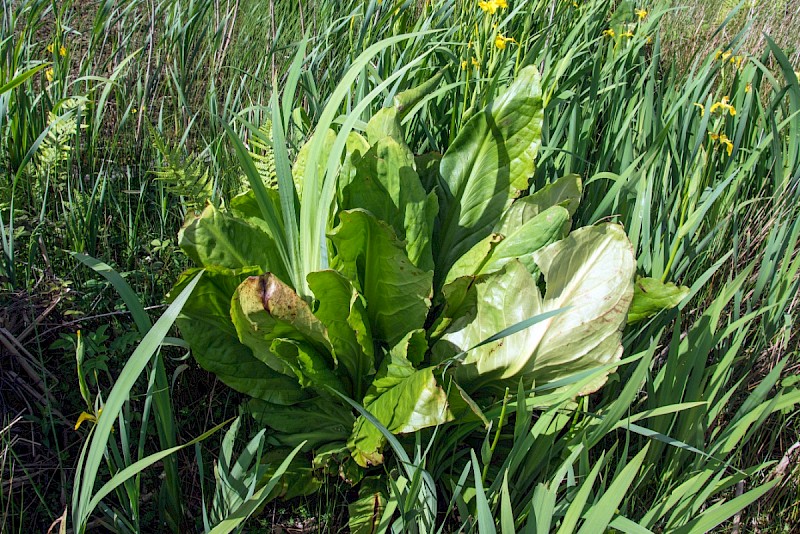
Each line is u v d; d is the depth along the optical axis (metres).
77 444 2.18
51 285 2.39
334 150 1.87
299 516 2.16
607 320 2.01
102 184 2.72
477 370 2.15
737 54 4.45
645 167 2.45
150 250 2.70
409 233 2.21
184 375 2.37
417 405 1.86
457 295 2.13
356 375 2.23
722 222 2.57
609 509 1.51
